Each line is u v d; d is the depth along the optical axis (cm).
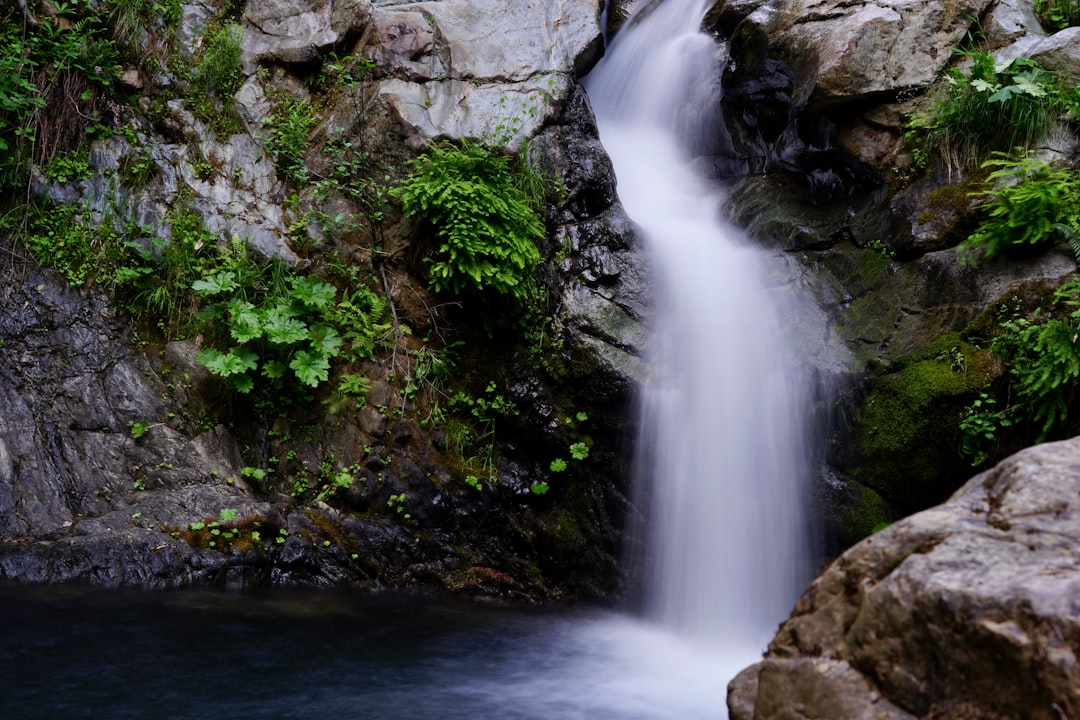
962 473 662
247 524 668
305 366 720
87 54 823
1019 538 262
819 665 273
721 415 734
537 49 902
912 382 672
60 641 503
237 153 835
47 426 688
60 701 426
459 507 733
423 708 466
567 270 800
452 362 781
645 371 746
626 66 1077
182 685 462
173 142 832
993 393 649
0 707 413
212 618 570
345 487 711
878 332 722
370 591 675
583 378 751
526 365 773
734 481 718
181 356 739
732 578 700
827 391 711
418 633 596
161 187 805
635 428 739
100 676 461
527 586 728
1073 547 251
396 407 749
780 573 700
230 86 855
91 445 692
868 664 261
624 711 487
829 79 801
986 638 231
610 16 1091
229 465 713
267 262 786
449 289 780
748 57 905
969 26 822
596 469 753
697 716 485
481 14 908
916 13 815
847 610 280
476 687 508
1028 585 234
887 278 752
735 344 753
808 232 823
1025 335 640
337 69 866
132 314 755
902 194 784
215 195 809
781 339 745
